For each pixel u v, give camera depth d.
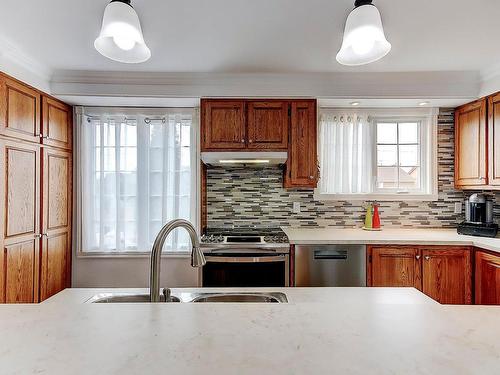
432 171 3.40
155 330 0.69
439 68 2.78
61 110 3.13
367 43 1.41
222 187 3.51
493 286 2.53
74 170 3.34
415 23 2.03
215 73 2.92
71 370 0.53
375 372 0.53
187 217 3.38
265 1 1.80
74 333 0.67
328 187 3.45
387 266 2.79
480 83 2.91
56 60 2.63
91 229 3.36
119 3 1.30
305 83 2.99
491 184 2.82
